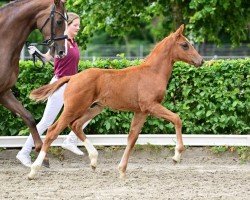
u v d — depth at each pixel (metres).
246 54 25.50
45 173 10.75
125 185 9.66
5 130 12.45
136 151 12.24
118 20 17.05
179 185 9.64
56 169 11.30
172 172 10.85
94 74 10.06
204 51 25.55
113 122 12.42
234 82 12.41
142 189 9.34
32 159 12.05
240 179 10.16
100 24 16.92
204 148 12.23
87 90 9.96
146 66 10.14
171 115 9.88
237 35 17.88
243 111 12.45
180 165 11.77
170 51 10.20
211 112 12.36
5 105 10.81
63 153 12.16
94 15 16.41
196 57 10.20
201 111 12.38
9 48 10.58
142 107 10.02
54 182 9.95
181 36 10.23
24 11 10.64
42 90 10.16
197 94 12.46
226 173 10.75
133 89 10.02
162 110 9.95
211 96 12.38
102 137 12.12
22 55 20.53
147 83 10.01
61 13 10.60
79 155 12.15
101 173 10.71
